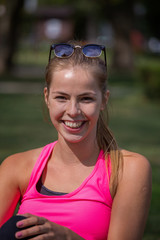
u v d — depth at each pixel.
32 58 42.84
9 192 2.19
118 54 28.17
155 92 15.43
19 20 26.62
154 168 6.22
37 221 1.85
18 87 19.02
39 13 57.16
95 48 2.06
